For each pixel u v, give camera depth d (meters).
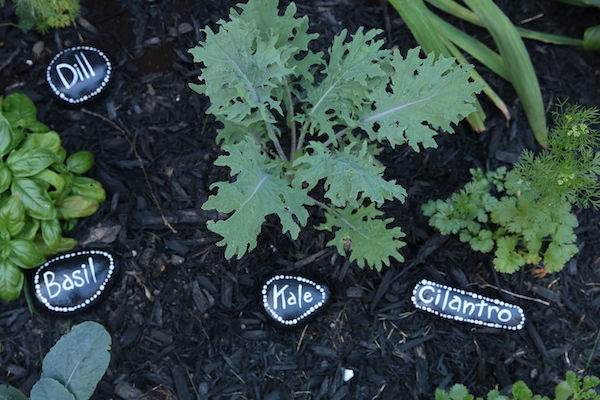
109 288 1.03
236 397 1.03
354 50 0.97
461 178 1.10
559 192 0.99
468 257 1.08
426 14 1.09
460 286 1.07
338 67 0.98
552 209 1.04
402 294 1.07
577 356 1.06
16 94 1.04
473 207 1.05
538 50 1.15
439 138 1.11
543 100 1.13
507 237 1.05
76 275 1.02
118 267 1.04
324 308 1.04
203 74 0.92
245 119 0.98
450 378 1.05
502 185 1.07
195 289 1.06
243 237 0.91
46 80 1.07
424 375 1.05
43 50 1.10
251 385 1.03
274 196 0.94
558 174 0.98
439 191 1.10
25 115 1.03
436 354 1.05
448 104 0.96
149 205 1.07
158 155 1.08
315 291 1.03
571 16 1.16
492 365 1.05
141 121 1.09
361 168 0.94
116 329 1.04
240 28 0.91
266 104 1.03
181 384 1.03
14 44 1.09
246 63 0.94
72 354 0.98
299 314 1.03
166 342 1.04
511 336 1.06
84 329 0.98
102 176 1.07
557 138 0.99
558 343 1.06
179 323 1.05
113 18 1.11
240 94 0.93
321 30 1.12
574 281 1.08
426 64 0.96
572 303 1.08
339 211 1.03
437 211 1.06
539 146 1.11
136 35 1.11
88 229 1.06
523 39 1.15
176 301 1.05
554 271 1.08
